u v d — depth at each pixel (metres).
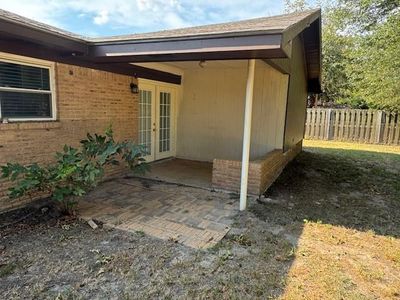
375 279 2.93
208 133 8.60
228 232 3.88
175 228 3.96
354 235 3.98
